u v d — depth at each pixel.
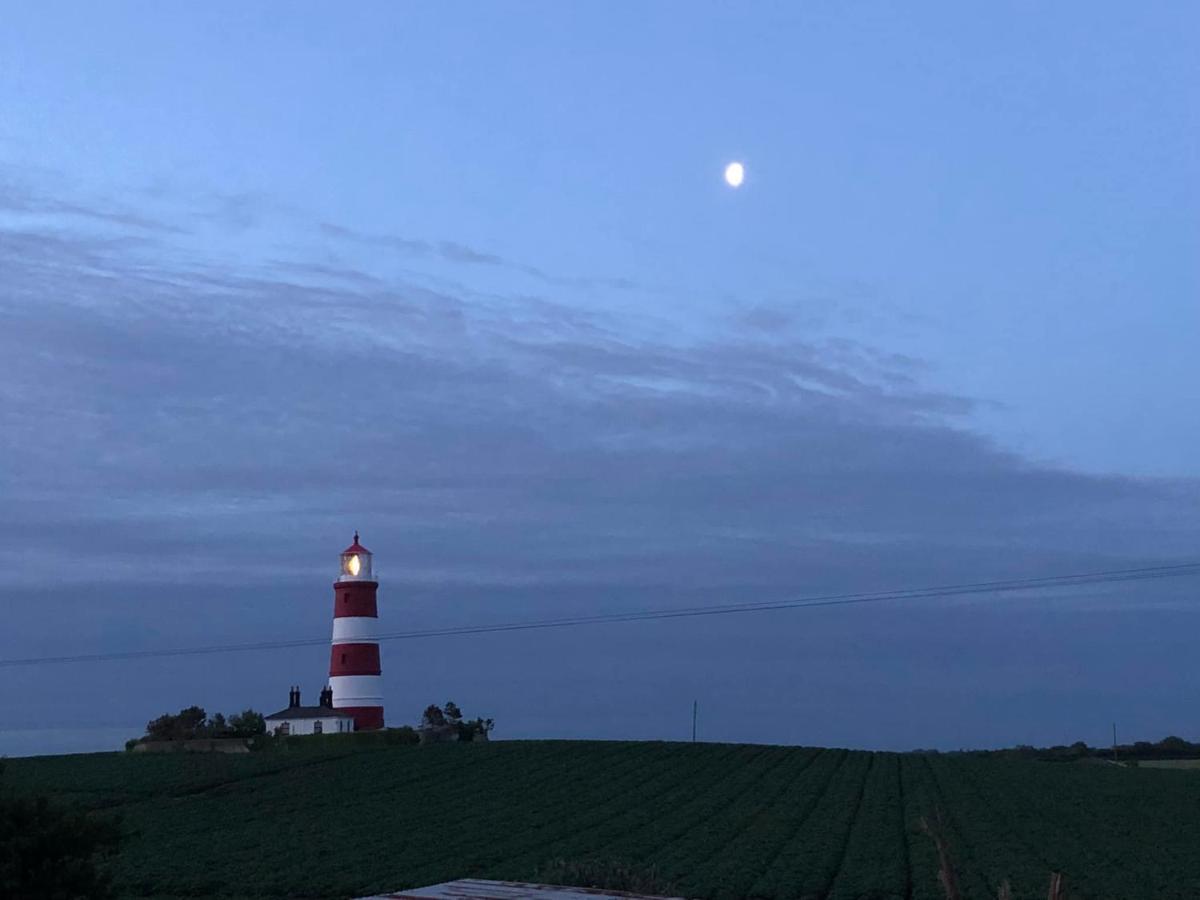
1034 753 111.38
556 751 82.38
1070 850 48.00
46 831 20.27
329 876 42.22
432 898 18.66
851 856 45.72
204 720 96.00
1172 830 54.03
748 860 44.25
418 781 68.69
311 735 82.44
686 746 87.12
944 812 59.19
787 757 83.06
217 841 50.22
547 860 44.62
